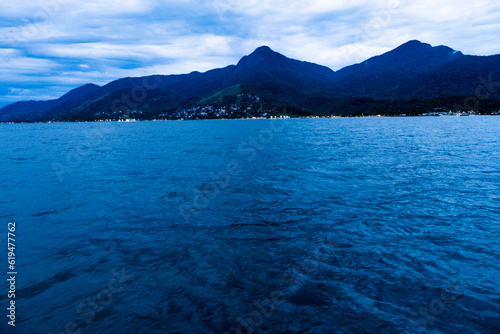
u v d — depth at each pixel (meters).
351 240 11.10
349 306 7.15
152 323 6.61
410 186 19.83
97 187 21.03
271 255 9.91
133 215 14.51
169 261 9.56
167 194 18.70
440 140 57.75
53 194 19.09
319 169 27.27
